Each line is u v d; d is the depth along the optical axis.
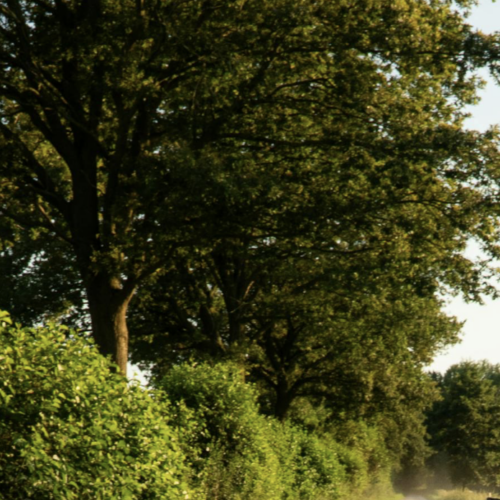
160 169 48.78
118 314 52.97
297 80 56.06
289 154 56.62
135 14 50.03
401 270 57.25
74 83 54.53
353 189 55.00
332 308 79.88
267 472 48.44
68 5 58.69
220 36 51.84
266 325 86.38
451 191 54.41
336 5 52.41
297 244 54.22
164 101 56.84
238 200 49.34
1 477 18.22
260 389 112.75
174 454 27.44
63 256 82.56
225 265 83.06
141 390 27.45
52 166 66.62
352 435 124.88
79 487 19.86
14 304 82.69
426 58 52.00
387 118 52.22
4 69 54.53
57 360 20.38
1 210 55.12
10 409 18.31
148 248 50.50
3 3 51.78
